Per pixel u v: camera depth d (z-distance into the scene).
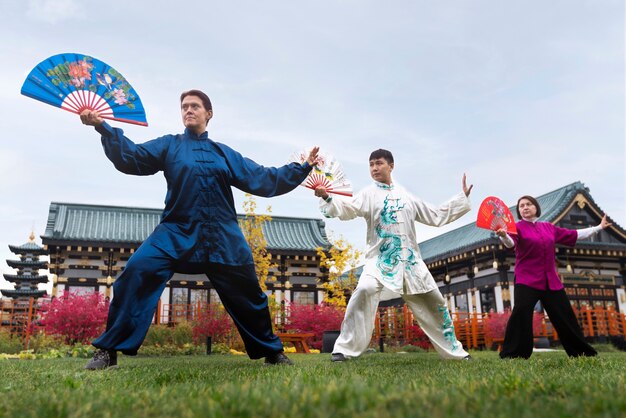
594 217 25.25
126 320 3.88
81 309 13.19
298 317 16.81
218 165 4.27
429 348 15.18
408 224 5.22
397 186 5.41
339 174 5.22
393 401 1.70
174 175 4.18
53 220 22.89
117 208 24.98
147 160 4.20
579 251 23.75
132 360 7.10
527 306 5.32
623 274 24.94
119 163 4.09
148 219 24.89
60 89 3.95
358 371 3.28
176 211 4.15
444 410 1.55
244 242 4.34
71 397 2.07
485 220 5.38
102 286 21.78
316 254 24.06
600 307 23.52
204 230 4.18
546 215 24.23
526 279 5.39
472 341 18.78
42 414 1.73
